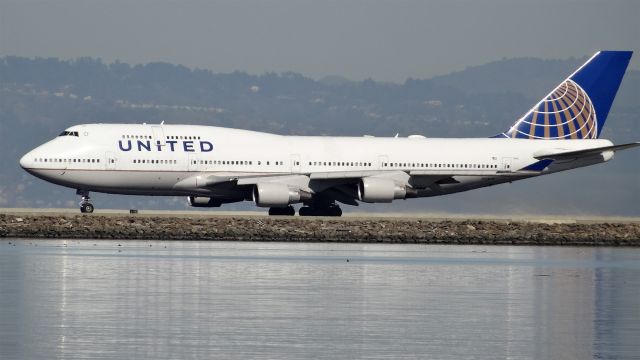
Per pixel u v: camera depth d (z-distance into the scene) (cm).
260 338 13562
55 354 12462
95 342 13150
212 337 13562
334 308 15975
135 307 15675
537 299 17300
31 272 19588
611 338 13838
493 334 14075
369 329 14312
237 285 18325
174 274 19650
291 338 13600
